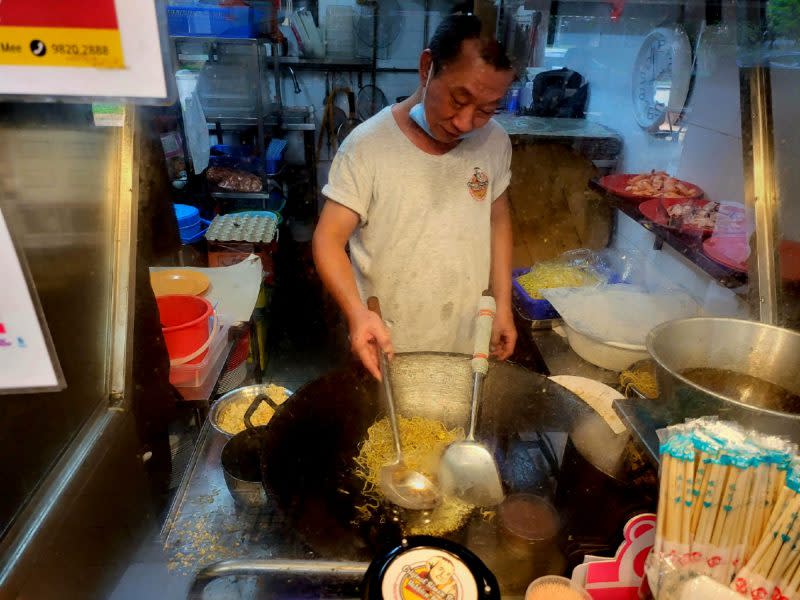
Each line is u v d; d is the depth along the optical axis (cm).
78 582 61
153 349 88
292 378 134
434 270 119
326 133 233
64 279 63
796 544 51
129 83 46
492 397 95
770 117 96
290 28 184
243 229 208
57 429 63
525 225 182
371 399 95
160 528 77
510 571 67
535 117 197
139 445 78
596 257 177
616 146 191
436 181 113
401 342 128
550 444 86
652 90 174
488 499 77
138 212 80
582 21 143
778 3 88
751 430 57
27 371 53
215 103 221
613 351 123
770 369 78
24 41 44
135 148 77
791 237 94
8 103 51
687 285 153
